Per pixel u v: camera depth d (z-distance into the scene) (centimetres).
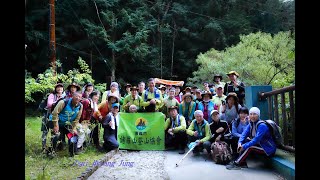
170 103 708
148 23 2278
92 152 584
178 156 580
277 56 1180
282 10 2467
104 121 610
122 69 2100
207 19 2492
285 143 489
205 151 612
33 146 594
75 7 1894
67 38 1872
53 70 899
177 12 2442
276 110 516
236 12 2461
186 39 2456
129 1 2202
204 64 1538
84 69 1098
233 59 1335
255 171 445
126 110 690
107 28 2006
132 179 421
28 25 1669
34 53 1700
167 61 2461
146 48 1994
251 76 1254
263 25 2491
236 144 525
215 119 552
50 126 535
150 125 652
